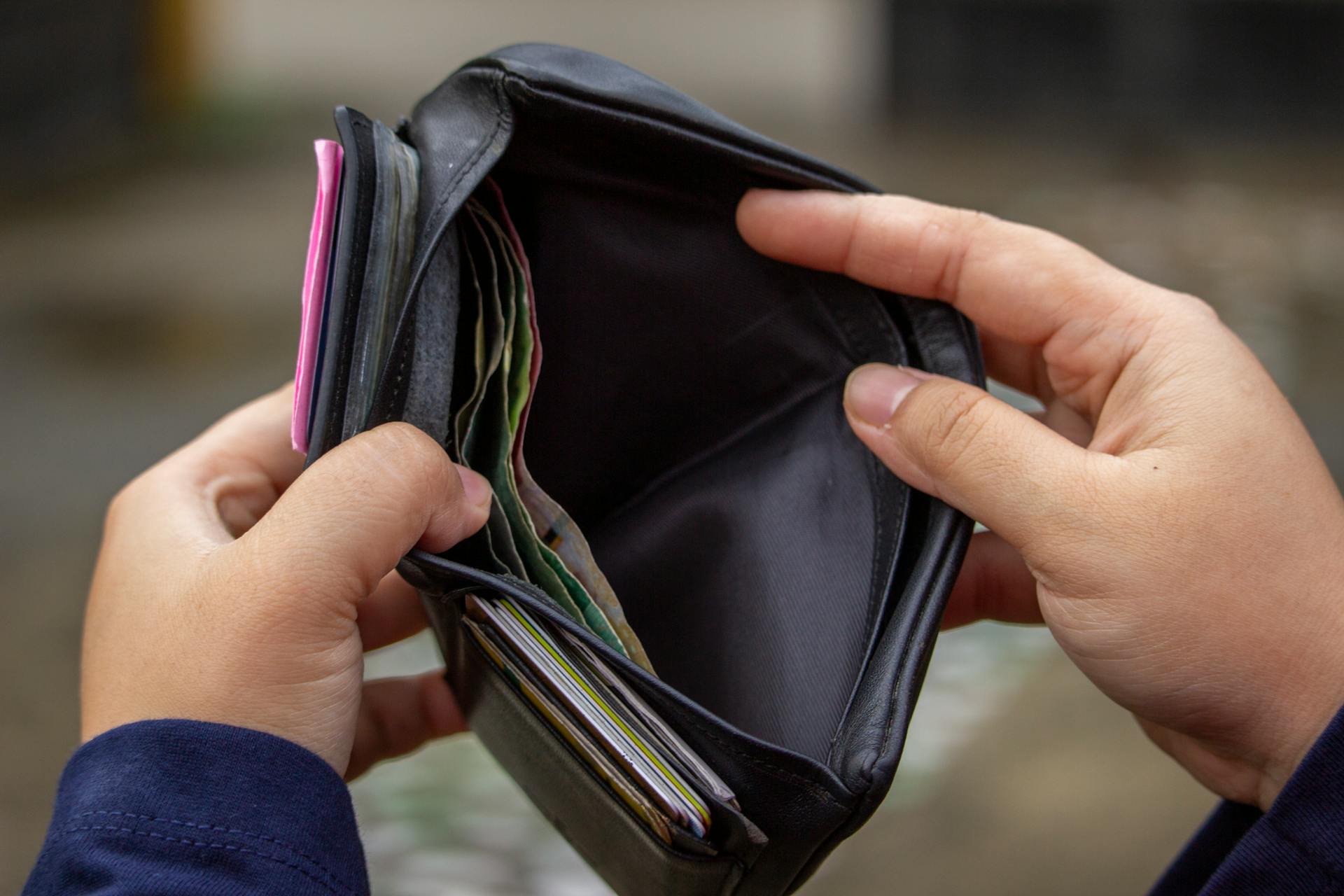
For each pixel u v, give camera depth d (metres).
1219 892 0.70
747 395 1.03
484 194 0.91
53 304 4.18
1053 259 0.97
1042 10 6.15
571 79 0.82
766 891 0.79
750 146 0.90
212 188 5.58
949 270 0.98
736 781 0.74
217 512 0.95
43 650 2.45
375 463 0.74
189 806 0.66
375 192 0.77
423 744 1.20
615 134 0.87
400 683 1.18
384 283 0.76
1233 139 5.91
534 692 0.78
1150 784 2.06
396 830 2.01
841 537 0.94
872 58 6.87
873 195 0.97
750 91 7.35
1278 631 0.81
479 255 0.89
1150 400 0.91
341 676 0.77
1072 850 1.92
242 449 1.04
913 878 1.88
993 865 1.90
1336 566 0.81
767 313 1.00
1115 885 1.85
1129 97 6.11
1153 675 0.84
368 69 7.82
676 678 0.98
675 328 1.00
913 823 2.00
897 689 0.76
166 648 0.75
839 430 0.98
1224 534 0.82
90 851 0.64
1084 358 0.97
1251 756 0.85
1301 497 0.83
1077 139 6.05
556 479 1.02
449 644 0.93
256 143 6.28
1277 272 4.14
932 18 6.36
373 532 0.74
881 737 0.74
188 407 3.45
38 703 2.31
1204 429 0.86
